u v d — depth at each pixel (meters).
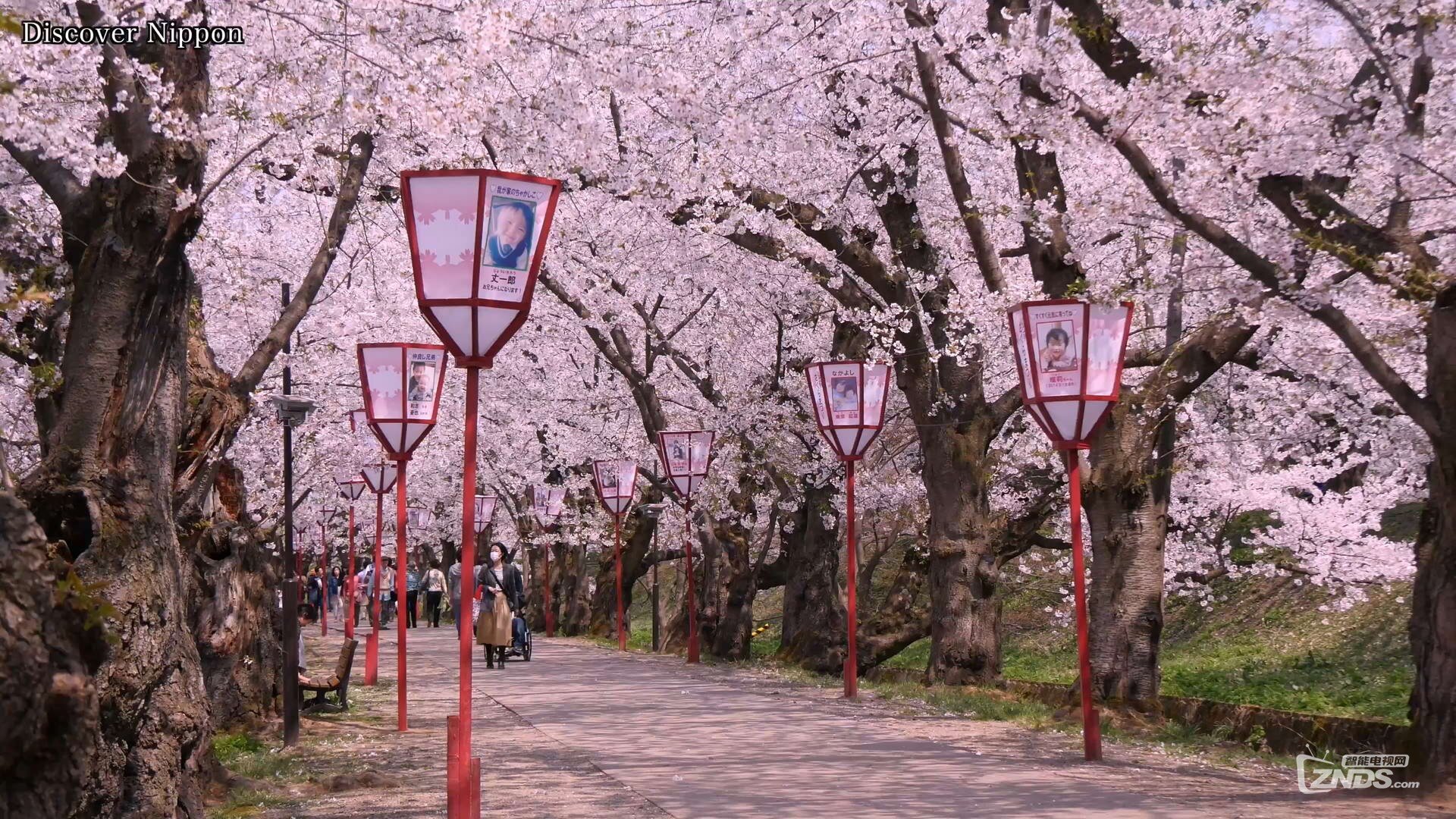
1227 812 8.46
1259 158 10.13
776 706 15.88
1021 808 8.71
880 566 40.62
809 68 17.12
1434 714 9.21
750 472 25.81
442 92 9.88
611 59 11.98
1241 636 26.42
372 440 28.05
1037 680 25.55
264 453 25.72
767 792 9.47
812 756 11.44
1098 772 10.56
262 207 20.64
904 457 29.08
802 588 24.08
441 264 7.43
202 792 8.65
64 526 7.54
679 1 16.62
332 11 10.18
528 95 12.52
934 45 14.78
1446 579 9.20
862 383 17.44
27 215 11.92
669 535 33.84
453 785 7.42
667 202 17.94
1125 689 15.11
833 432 17.47
